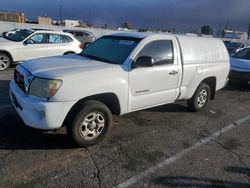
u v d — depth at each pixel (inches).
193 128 225.0
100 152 172.6
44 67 172.2
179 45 226.8
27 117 161.3
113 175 149.0
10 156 159.2
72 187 136.3
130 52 194.7
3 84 327.0
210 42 264.7
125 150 177.6
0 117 212.8
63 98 158.9
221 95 352.5
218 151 186.5
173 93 225.3
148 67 199.9
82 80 165.3
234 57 437.1
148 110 260.5
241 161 174.7
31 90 162.7
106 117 179.2
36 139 181.0
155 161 167.0
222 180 152.3
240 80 386.3
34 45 437.4
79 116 166.7
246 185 149.3
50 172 147.1
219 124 239.5
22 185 134.8
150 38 205.6
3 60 416.8
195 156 177.0
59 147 173.5
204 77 254.5
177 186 143.9
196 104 260.1
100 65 183.5
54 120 159.0
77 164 156.8
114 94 181.6
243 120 254.7
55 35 462.0
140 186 141.6
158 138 199.8
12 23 1407.5
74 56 214.4
